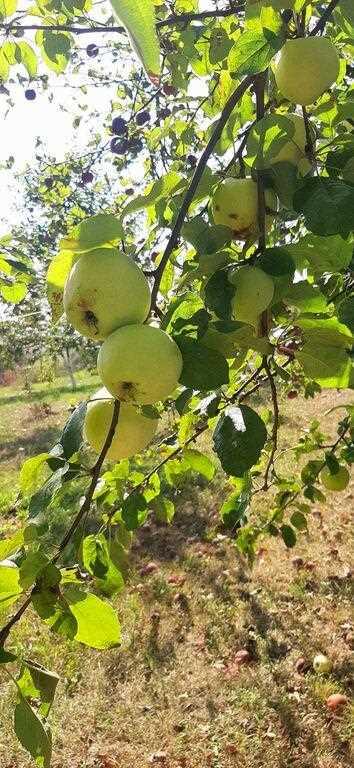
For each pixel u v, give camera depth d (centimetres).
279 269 107
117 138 384
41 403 1609
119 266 100
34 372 2197
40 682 102
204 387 99
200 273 110
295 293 109
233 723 333
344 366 110
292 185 113
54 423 1407
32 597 100
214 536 564
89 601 105
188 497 671
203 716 341
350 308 108
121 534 186
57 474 119
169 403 231
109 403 121
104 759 319
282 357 262
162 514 228
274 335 122
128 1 60
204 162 105
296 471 682
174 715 344
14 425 1459
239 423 100
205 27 223
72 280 103
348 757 305
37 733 95
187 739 327
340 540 529
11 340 1348
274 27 118
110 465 528
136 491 202
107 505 222
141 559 546
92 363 1346
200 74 239
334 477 286
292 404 1030
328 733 318
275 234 180
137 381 96
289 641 398
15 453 1111
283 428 884
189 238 119
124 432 121
